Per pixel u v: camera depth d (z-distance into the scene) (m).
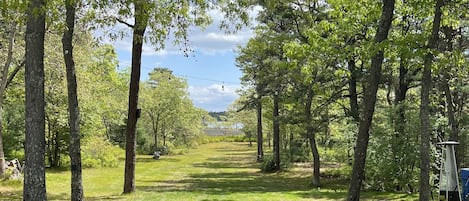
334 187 20.89
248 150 63.75
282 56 23.66
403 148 16.72
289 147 35.22
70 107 11.16
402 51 9.41
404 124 16.81
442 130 16.55
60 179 21.98
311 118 21.36
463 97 21.22
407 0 11.41
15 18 7.17
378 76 9.34
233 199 15.24
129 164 15.55
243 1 10.63
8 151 28.08
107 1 7.80
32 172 7.13
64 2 7.52
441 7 9.78
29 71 7.11
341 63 19.31
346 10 15.62
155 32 9.65
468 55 16.38
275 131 30.80
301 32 20.77
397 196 15.73
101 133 37.62
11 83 22.66
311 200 15.17
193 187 20.38
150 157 47.91
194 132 59.38
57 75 19.64
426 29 11.65
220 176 27.19
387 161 17.00
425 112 9.92
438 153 15.42
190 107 54.28
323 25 15.98
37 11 6.50
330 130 28.20
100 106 33.75
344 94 22.39
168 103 51.00
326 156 31.23
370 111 9.32
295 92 21.53
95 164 31.55
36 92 7.13
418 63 11.16
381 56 9.34
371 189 18.00
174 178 25.59
